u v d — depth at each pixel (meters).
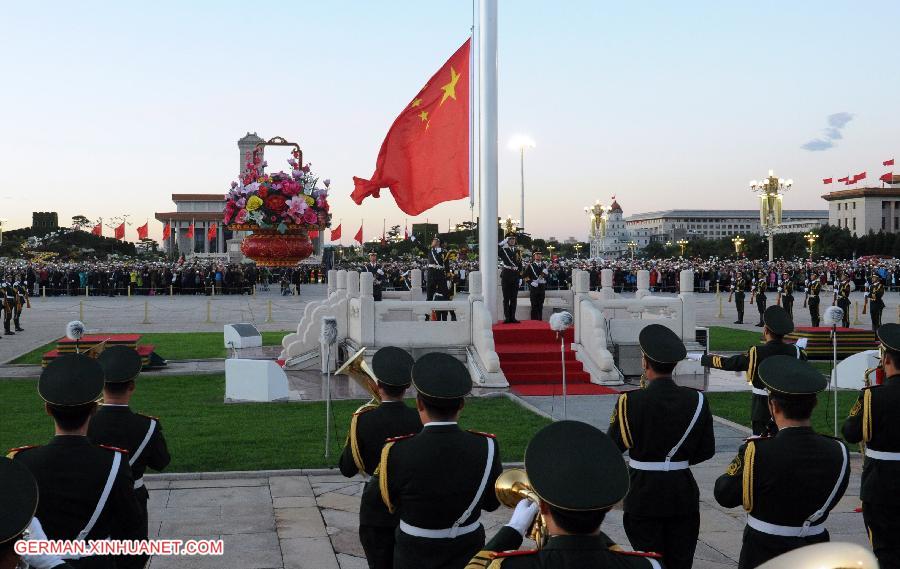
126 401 5.55
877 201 175.12
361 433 5.51
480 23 19.16
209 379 18.86
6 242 116.31
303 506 9.04
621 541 7.94
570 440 2.92
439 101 18.17
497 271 19.70
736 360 9.42
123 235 108.44
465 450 4.60
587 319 18.53
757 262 83.06
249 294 59.25
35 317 38.50
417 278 25.06
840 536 7.98
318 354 20.66
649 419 5.62
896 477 6.03
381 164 18.31
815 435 4.77
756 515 4.80
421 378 4.64
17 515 2.96
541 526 3.30
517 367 18.11
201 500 9.23
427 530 4.58
